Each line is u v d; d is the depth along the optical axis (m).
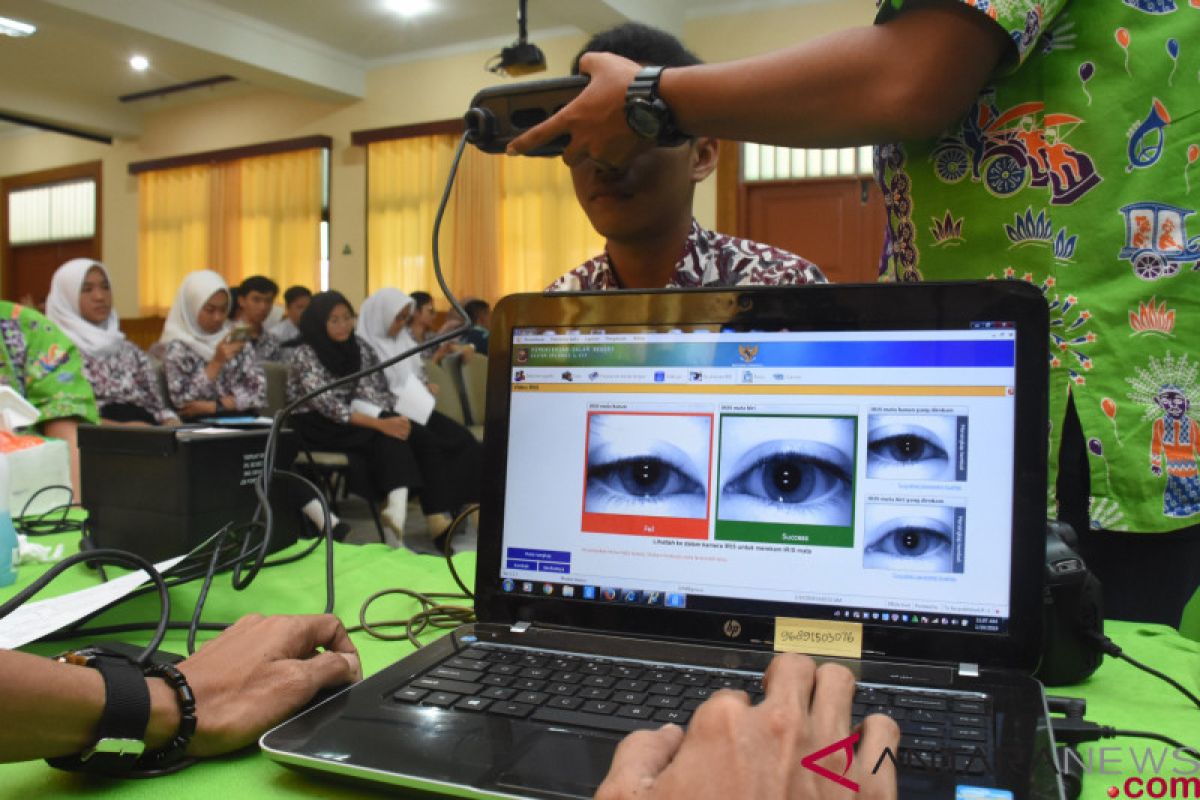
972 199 0.82
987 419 0.60
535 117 0.84
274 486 1.00
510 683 0.56
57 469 1.38
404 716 0.52
